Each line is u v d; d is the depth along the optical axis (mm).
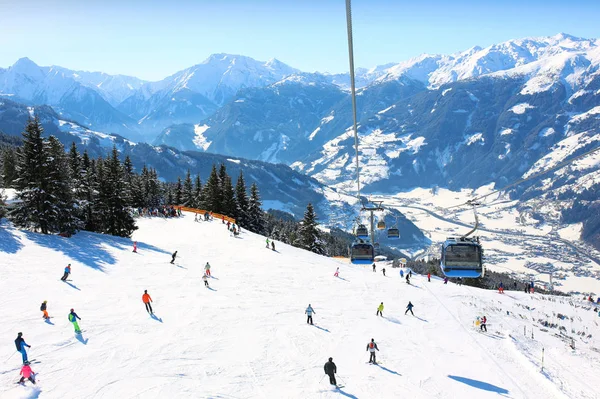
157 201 118625
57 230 56188
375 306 43688
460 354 33562
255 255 60500
